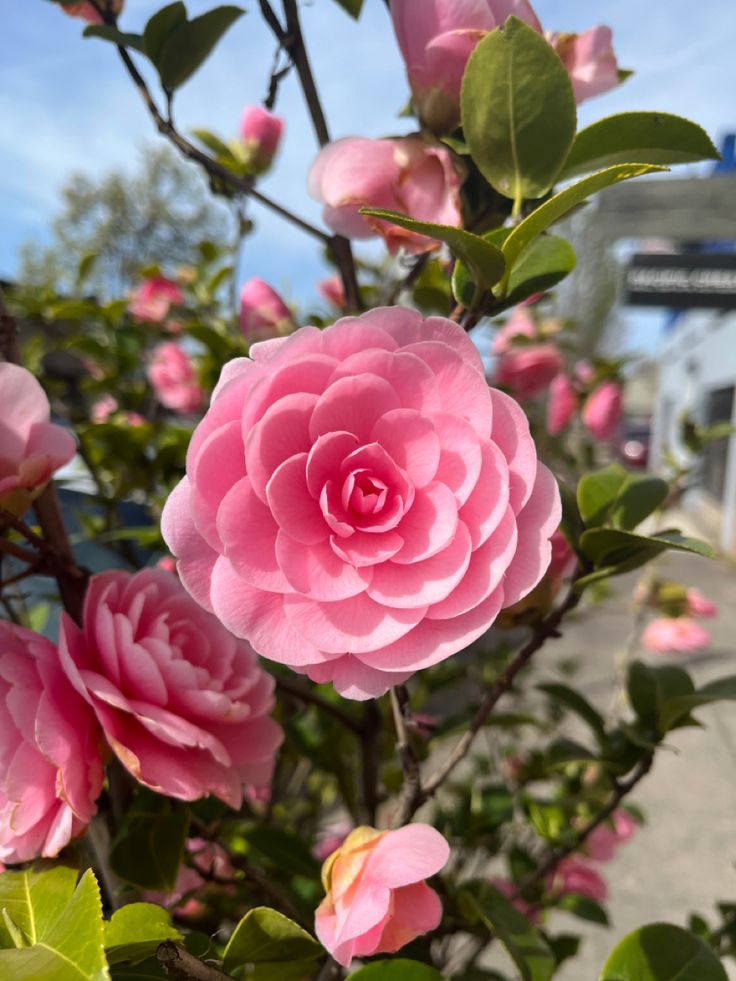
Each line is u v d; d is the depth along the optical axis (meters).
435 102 0.23
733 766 1.08
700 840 0.91
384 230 0.23
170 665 0.21
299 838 0.31
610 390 0.66
